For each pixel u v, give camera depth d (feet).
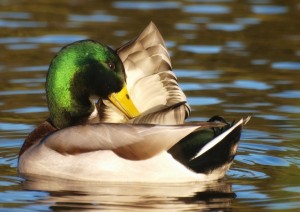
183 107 41.68
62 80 44.80
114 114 44.55
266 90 56.13
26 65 60.70
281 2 77.00
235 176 42.29
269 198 38.99
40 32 67.92
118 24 69.92
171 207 37.96
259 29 69.10
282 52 63.82
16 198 39.27
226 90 56.18
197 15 73.00
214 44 65.31
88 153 41.52
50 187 40.88
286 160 44.98
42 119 51.62
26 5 76.33
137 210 37.60
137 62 44.78
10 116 51.96
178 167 40.47
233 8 75.20
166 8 75.15
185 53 63.26
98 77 44.47
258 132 49.26
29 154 43.27
